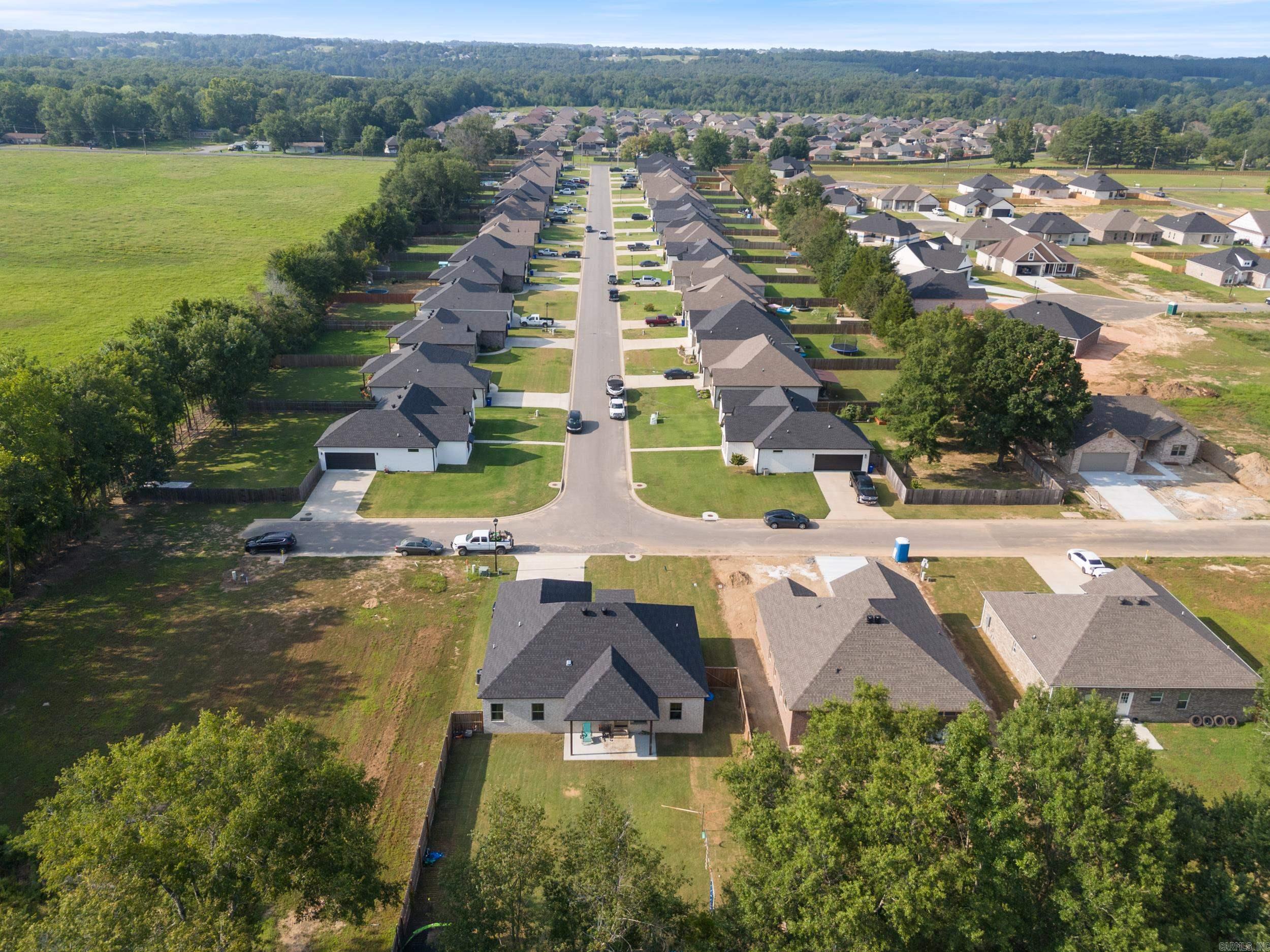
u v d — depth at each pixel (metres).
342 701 52.03
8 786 45.41
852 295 121.81
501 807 32.84
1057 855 31.16
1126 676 51.03
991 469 84.25
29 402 59.44
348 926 38.50
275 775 32.31
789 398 87.69
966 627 60.25
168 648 56.31
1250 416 94.50
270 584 63.50
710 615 61.03
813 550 69.31
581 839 32.19
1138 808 30.03
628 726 50.94
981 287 148.00
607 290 145.00
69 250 157.12
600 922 29.34
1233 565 67.44
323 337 119.75
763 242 172.75
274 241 169.38
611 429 92.25
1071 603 55.56
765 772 34.31
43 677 53.38
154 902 30.27
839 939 29.34
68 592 61.84
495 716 50.09
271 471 81.12
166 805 31.72
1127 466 83.19
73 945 27.22
